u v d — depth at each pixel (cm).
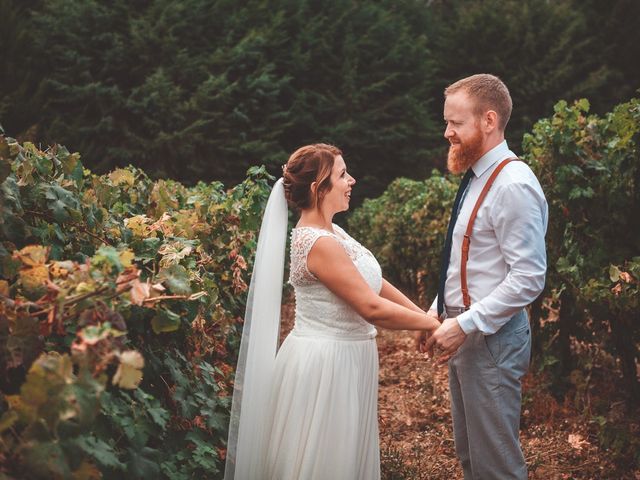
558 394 468
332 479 262
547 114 1898
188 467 239
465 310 273
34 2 1711
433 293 773
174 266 199
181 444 247
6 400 158
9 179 205
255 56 1625
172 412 245
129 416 202
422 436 425
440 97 2017
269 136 1608
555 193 437
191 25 1636
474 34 1962
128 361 145
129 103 1514
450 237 282
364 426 277
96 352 146
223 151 1598
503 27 1944
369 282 273
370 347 280
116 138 1552
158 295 174
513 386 271
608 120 433
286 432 265
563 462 377
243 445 267
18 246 211
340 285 258
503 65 1917
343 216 1741
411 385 526
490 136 272
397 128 1769
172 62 1602
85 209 241
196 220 331
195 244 293
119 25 1619
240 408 272
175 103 1542
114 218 273
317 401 262
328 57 1755
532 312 483
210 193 407
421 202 805
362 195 1783
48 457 145
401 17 1962
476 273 270
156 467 204
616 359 478
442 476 367
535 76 1870
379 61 1783
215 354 333
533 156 464
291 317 775
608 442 376
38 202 222
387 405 485
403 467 370
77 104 1573
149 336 238
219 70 1638
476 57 1958
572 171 420
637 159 399
